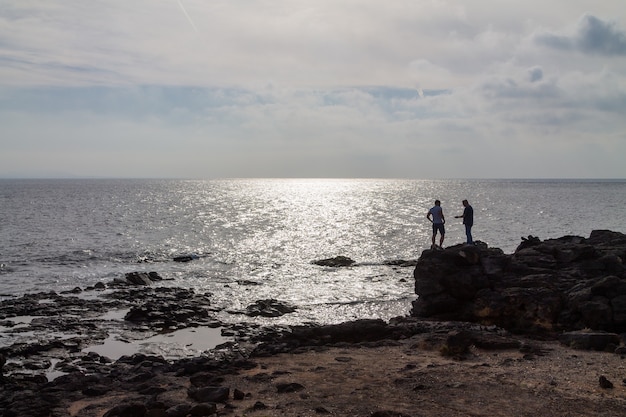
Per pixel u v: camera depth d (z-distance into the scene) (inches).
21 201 5570.9
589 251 935.0
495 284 888.3
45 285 1417.3
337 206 5068.9
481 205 4953.3
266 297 1264.8
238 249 2148.1
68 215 3772.1
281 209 4628.4
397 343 697.6
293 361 612.1
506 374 533.0
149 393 509.4
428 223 3206.2
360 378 530.6
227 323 1011.3
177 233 2714.1
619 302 735.7
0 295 1280.8
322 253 2032.5
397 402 456.8
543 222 3169.3
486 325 823.7
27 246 2143.2
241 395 475.5
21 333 930.7
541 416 422.0
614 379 512.7
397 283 1425.9
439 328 788.6
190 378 541.0
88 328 963.3
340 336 745.6
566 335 671.1
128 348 847.1
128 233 2691.9
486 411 433.1
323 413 430.9
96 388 526.6
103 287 1371.8
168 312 1055.6
